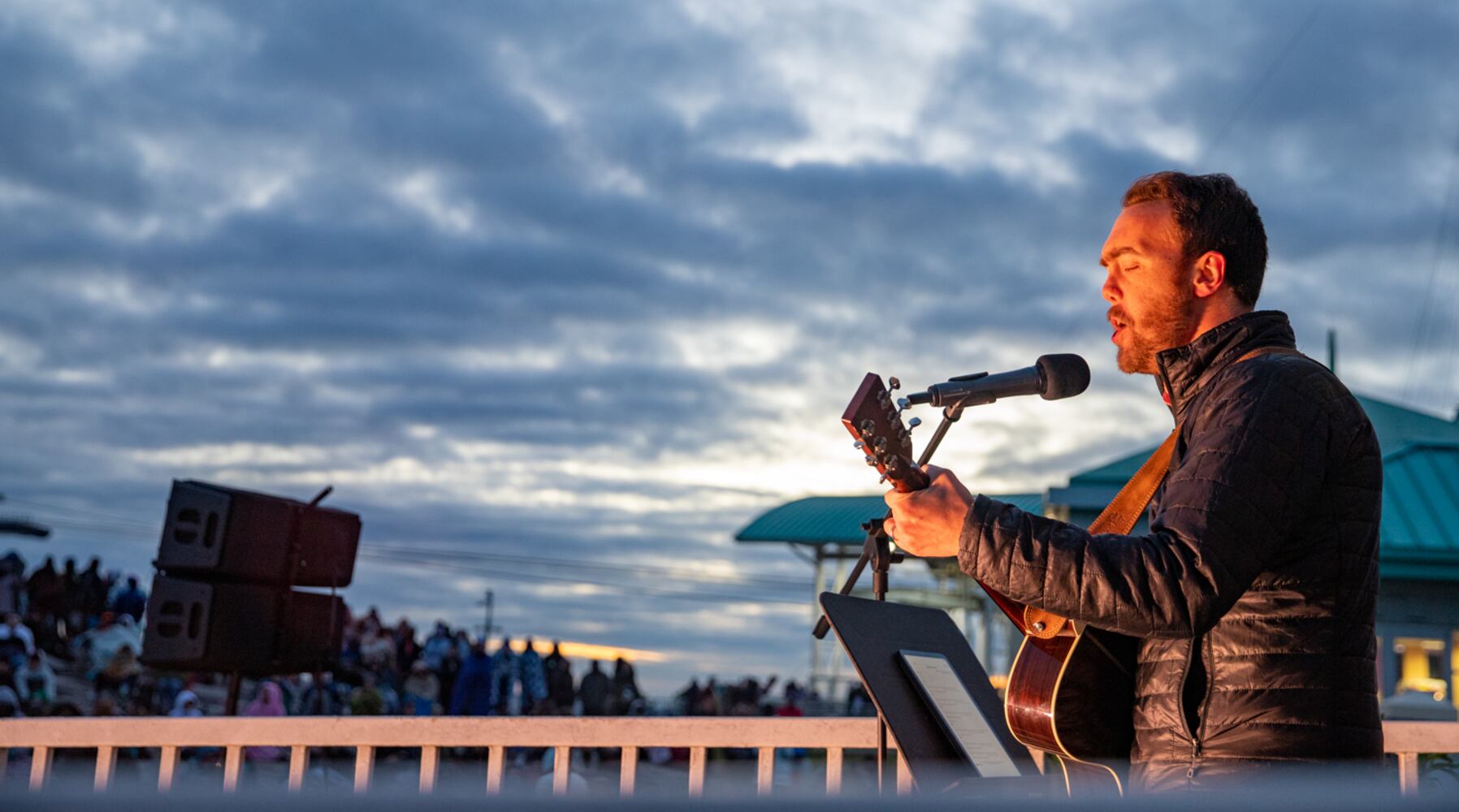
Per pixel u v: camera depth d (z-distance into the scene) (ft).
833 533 70.38
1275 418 6.58
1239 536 6.32
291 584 25.63
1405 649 51.26
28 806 1.96
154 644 24.31
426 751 11.79
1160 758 6.81
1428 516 54.85
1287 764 6.38
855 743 10.77
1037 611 7.87
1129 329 7.65
